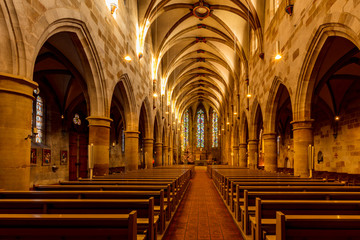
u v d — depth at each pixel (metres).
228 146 38.00
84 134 22.77
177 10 21.59
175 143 44.84
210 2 20.17
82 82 13.05
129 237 2.57
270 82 15.76
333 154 19.47
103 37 11.48
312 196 4.95
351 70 14.92
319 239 2.75
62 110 19.34
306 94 11.20
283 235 2.71
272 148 16.34
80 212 4.05
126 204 3.96
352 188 5.79
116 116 27.31
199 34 26.22
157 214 5.64
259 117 22.48
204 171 33.75
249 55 22.48
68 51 11.88
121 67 14.08
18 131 6.00
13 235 2.73
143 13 17.97
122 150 29.78
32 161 16.17
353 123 17.09
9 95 5.92
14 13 6.08
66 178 19.88
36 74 15.52
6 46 6.02
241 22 21.61
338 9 8.19
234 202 7.63
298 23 11.43
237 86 28.61
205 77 39.56
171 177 9.49
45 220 2.68
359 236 2.73
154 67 24.23
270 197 5.06
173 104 42.38
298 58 11.41
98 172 11.14
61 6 8.12
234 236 5.86
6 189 5.75
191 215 7.92
